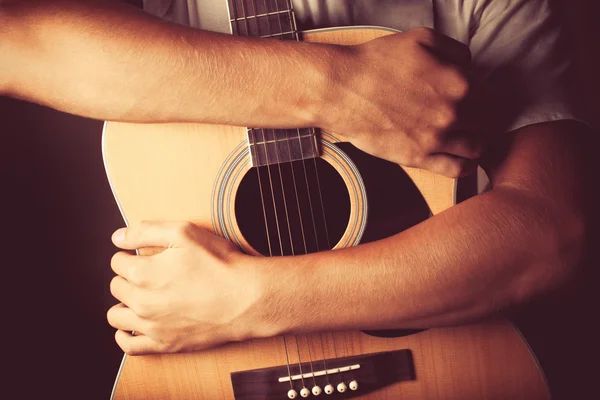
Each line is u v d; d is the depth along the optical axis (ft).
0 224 3.68
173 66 2.07
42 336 3.73
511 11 2.32
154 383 2.34
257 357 2.33
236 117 2.12
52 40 2.05
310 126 2.15
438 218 2.13
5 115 3.68
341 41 2.33
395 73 2.08
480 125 2.17
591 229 2.10
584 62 4.66
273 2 2.36
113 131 2.28
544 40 2.30
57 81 2.08
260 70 2.08
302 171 2.40
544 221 2.08
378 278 2.08
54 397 3.72
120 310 2.26
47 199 3.79
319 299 2.09
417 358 2.34
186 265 2.15
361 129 2.12
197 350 2.23
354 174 2.35
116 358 3.85
